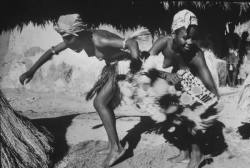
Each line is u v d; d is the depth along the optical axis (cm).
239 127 468
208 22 992
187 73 354
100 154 416
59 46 387
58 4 913
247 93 529
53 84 910
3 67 930
